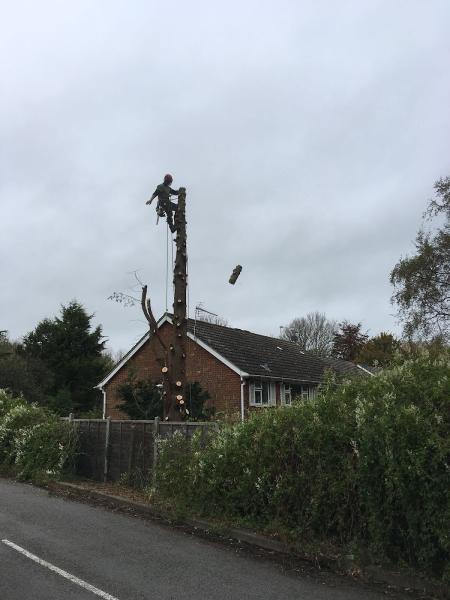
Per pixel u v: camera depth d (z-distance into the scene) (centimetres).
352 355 5519
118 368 2725
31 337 3694
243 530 705
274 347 3117
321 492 627
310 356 3378
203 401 1672
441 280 2388
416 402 586
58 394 3138
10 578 537
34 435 1278
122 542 684
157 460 951
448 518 500
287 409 735
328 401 688
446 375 609
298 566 598
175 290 1226
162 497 865
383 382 647
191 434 920
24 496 1005
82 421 1222
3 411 1573
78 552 634
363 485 576
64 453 1170
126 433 1084
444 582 507
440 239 2389
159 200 1232
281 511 675
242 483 729
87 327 3759
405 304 2402
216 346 2514
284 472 685
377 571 551
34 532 724
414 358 734
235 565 599
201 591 516
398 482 530
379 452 557
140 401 1661
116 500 934
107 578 545
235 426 797
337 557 586
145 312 1230
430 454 524
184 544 681
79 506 914
